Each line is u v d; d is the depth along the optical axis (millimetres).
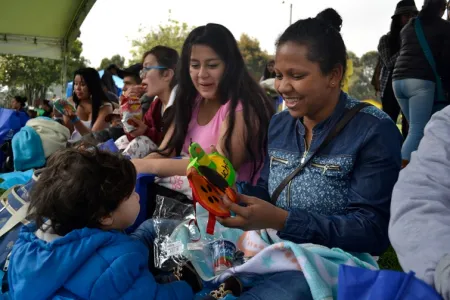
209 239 2148
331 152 1936
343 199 1930
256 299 1662
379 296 1132
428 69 4125
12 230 2238
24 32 10578
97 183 1737
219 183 1760
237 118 2650
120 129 3900
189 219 2273
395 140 1877
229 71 2713
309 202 1968
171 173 2648
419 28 4148
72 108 4652
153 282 1771
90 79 5203
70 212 1734
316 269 1667
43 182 1777
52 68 37000
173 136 2951
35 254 1695
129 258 1697
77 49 36906
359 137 1880
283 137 2127
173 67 3402
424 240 1218
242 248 2143
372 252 1868
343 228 1805
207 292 1938
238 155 2639
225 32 2736
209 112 2881
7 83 36406
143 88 3396
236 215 1754
